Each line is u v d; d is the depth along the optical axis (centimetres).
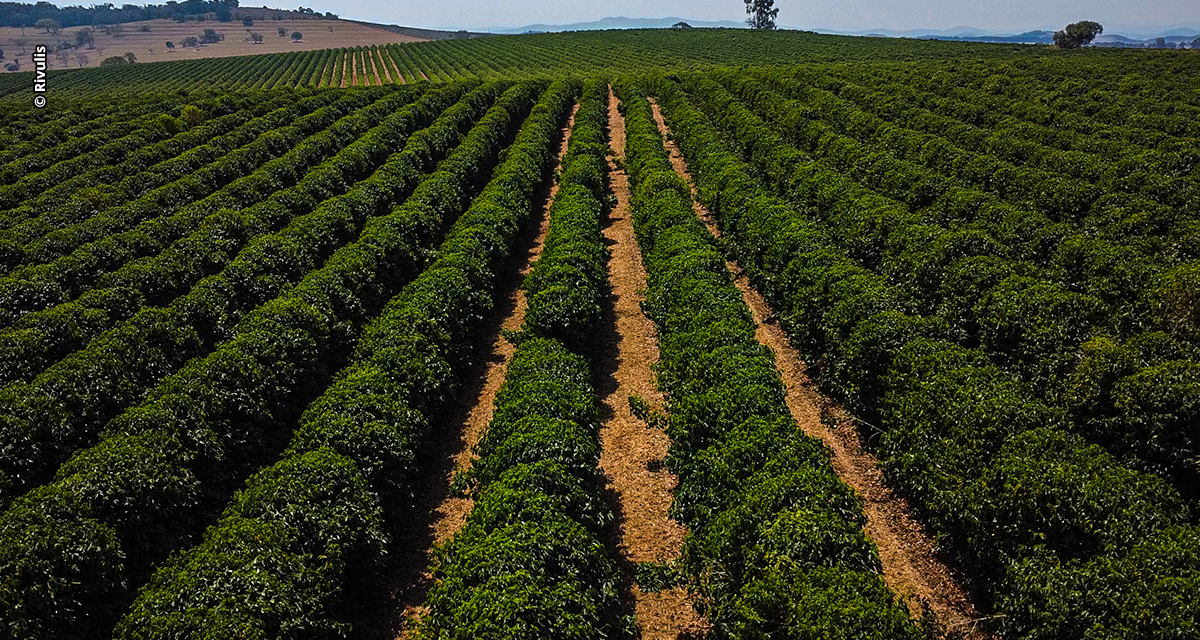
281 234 3225
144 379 2234
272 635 1324
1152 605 1185
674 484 2009
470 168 4691
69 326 2397
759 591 1329
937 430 1770
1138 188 3300
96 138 5353
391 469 1866
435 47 18812
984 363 1922
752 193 3722
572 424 1853
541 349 2288
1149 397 1705
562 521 1538
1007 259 2627
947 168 4134
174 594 1343
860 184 3844
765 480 1557
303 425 1914
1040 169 3841
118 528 1577
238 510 1611
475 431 2308
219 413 1952
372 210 3838
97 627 1440
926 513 1770
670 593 1647
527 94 8138
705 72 9675
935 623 1490
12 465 1769
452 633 1341
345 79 13938
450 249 3153
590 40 17900
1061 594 1288
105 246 3088
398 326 2375
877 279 2433
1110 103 5319
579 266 2977
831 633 1191
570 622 1296
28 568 1370
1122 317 2161
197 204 3784
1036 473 1459
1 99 11444
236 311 2681
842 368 2220
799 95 6781
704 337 2223
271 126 5919
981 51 11588
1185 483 1641
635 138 5484
